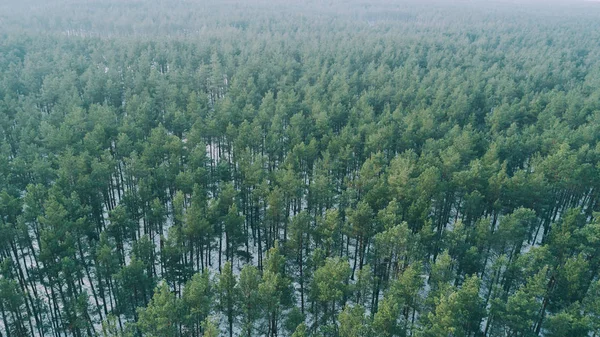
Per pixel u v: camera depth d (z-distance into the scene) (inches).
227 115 3255.4
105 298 2101.4
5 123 3034.0
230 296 1688.0
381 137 2896.2
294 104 3629.4
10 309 1630.2
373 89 4200.3
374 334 1489.9
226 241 2352.4
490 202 2406.5
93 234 2214.6
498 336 1683.1
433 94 4148.6
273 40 6628.9
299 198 2447.1
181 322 1547.7
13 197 2042.3
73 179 2346.2
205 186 2524.6
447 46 6914.4
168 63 5054.1
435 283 1790.1
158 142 2755.9
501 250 2027.6
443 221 2566.4
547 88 4862.2
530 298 1611.7
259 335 1873.8
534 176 2347.4
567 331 1566.2
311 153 2760.8
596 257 1958.7
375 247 1950.1
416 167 2472.9
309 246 2315.5
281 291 1686.8
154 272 2108.8
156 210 2108.8
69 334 1908.2
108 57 4940.9
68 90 3919.8
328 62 5319.9
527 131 3255.4
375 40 6899.6
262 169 2527.1
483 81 4510.3
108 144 2864.2
